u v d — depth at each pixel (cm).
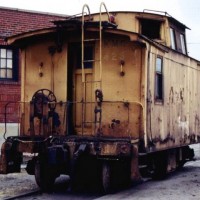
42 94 1111
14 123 1698
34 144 1059
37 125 1149
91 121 1115
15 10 1725
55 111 1128
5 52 1697
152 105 1112
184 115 1398
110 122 1084
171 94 1272
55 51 1149
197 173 1441
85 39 1120
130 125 1069
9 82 1692
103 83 1099
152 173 1250
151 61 1104
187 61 1437
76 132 1134
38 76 1171
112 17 1255
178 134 1333
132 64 1075
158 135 1155
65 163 1027
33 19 1766
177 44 1404
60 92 1139
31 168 1129
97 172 1080
